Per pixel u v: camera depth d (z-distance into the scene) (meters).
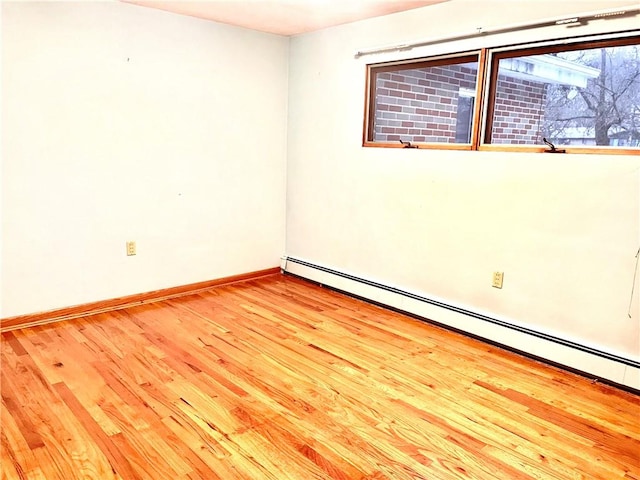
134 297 3.68
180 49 3.63
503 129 3.14
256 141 4.25
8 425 2.08
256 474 1.82
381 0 3.09
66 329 3.15
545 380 2.62
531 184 2.81
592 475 1.87
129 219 3.57
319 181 4.20
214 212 4.07
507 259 2.98
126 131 3.45
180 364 2.70
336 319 3.48
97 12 3.20
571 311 2.73
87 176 3.32
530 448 2.02
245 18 3.66
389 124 3.78
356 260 3.98
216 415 2.20
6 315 3.10
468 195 3.13
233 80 3.99
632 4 2.36
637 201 2.42
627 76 2.52
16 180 3.02
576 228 2.65
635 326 2.49
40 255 3.19
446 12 3.11
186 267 3.97
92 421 2.12
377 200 3.73
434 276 3.41
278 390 2.44
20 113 2.98
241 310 3.62
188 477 1.79
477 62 3.03
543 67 2.87
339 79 3.88
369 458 1.93
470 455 1.96
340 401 2.35
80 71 3.18
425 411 2.29
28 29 2.94
